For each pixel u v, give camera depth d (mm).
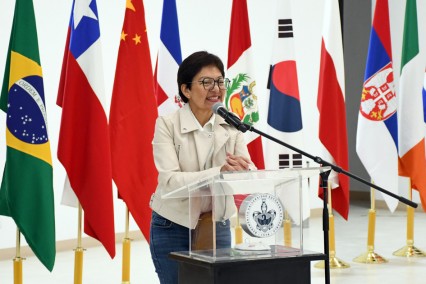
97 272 7883
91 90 5785
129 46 6328
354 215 13039
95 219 5762
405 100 8172
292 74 7824
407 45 8172
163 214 3902
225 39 11453
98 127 5781
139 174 6254
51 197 5422
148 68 6371
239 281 3115
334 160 7887
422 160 8172
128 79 6305
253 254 3238
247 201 3246
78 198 5785
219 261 3088
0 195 5422
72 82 5789
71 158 5781
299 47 12648
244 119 7551
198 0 11070
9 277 7695
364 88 8047
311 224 11883
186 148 3938
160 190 3930
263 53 12086
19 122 5285
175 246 3922
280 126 7820
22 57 5309
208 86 3871
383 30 7977
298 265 3225
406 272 7586
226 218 3260
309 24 12797
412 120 8148
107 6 9922
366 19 15336
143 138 6281
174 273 3922
